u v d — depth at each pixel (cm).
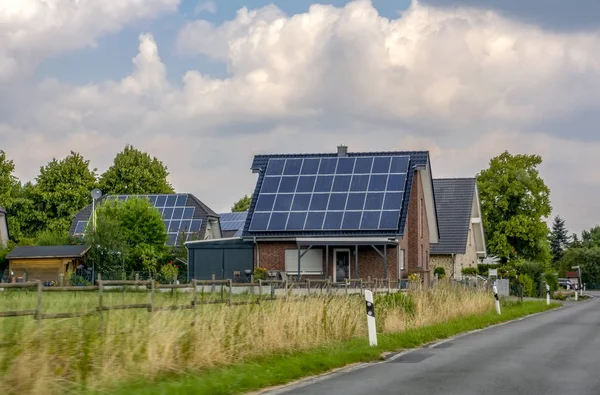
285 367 1324
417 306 2425
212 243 4441
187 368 1273
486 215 8225
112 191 9462
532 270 7038
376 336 1812
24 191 9619
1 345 1032
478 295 3231
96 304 1397
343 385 1160
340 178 4528
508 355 1603
